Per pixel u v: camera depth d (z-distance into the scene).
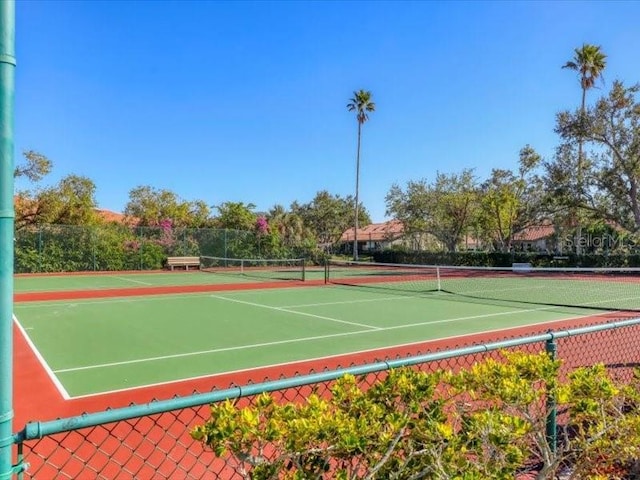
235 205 40.03
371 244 67.75
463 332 10.70
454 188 41.53
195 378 7.17
